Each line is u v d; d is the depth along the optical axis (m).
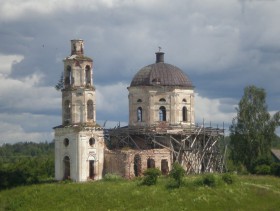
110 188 79.62
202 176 84.25
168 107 101.56
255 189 79.81
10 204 77.50
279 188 82.38
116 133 99.81
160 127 99.06
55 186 82.62
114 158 92.62
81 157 91.25
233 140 107.19
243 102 107.44
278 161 104.62
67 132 93.06
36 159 133.12
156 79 101.69
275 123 106.44
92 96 94.19
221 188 79.00
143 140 98.88
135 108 102.81
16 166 106.25
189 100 103.44
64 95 94.19
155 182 81.19
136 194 76.56
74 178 91.62
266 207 74.12
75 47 95.12
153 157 93.44
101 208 73.31
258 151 105.50
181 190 77.81
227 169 104.12
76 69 93.75
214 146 102.62
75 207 74.12
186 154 97.50
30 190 81.44
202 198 74.94
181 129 99.69
